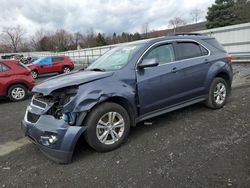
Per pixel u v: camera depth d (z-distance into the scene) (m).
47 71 19.12
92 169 3.56
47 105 3.86
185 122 5.12
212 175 3.18
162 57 4.86
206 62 5.48
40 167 3.75
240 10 36.75
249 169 3.25
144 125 5.11
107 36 83.12
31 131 3.93
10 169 3.76
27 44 93.25
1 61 9.06
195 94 5.33
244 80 9.09
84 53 34.44
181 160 3.62
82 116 3.75
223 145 3.99
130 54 4.64
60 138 3.63
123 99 4.21
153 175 3.29
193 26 62.75
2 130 5.68
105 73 4.22
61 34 92.88
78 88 3.83
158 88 4.64
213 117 5.29
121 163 3.67
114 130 4.12
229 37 13.80
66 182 3.29
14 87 9.16
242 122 4.89
